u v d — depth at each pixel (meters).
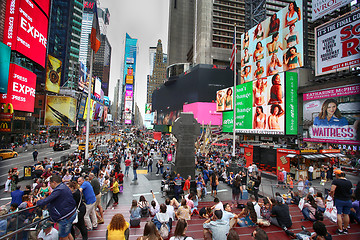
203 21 78.38
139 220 7.85
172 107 84.19
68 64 104.56
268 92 30.30
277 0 81.94
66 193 4.79
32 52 40.00
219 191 14.37
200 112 60.47
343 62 22.66
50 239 5.08
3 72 31.94
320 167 20.52
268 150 22.73
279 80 28.38
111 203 11.88
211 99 62.44
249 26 55.22
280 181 16.34
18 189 9.74
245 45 44.22
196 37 84.88
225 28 82.06
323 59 24.97
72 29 109.12
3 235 4.55
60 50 100.06
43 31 43.62
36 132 59.91
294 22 32.69
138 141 49.81
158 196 13.30
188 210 8.19
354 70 21.25
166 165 24.83
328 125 23.53
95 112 111.00
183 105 71.06
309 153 19.92
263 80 31.38
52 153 36.97
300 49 31.56
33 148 42.66
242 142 38.72
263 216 7.79
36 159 28.08
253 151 24.61
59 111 68.75
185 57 124.25
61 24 100.81
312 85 25.61
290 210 9.63
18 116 47.03
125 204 11.74
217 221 5.44
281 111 27.78
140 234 7.20
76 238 6.52
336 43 23.50
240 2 82.44
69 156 25.44
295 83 27.97
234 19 82.12
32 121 55.19
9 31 34.56
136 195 13.55
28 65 42.22
